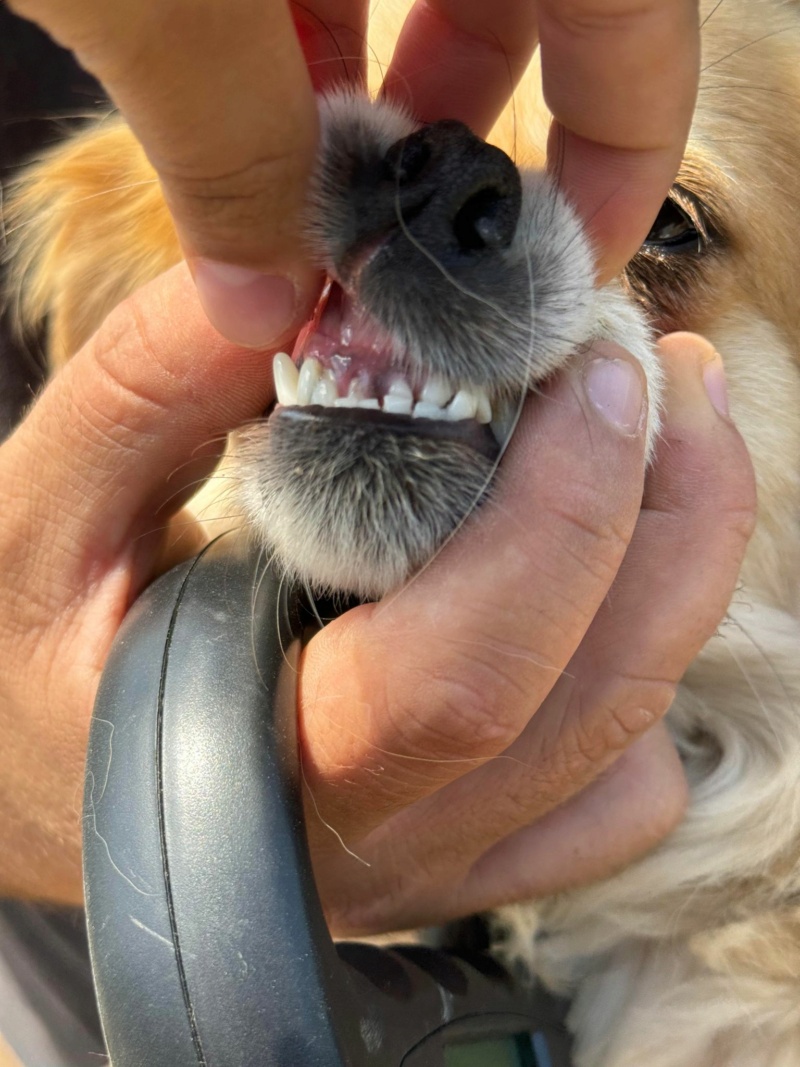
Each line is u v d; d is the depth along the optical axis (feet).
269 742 0.44
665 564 0.61
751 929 0.85
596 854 0.73
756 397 0.91
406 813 0.65
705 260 0.85
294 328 0.50
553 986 0.84
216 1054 0.38
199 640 0.48
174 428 0.60
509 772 0.63
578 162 0.52
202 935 0.39
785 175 0.88
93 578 0.65
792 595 0.98
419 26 0.58
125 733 0.44
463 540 0.51
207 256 0.45
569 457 0.50
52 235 1.06
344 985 0.41
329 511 0.53
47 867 0.72
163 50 0.32
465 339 0.49
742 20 0.90
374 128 0.50
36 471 0.63
